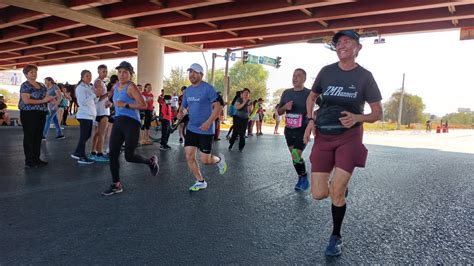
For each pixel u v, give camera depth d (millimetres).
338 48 3395
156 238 3779
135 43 27312
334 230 3551
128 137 5406
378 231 4219
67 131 15438
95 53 30141
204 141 5629
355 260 3396
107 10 17922
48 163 7711
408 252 3615
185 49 24984
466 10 15219
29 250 3393
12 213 4410
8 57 33438
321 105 3600
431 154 13336
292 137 5910
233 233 4000
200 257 3359
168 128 10938
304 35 22031
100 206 4812
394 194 6172
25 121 7070
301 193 5910
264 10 15719
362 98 3375
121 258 3285
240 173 7547
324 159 3514
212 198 5418
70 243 3582
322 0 14352
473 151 15391
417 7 14273
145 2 16609
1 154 8523
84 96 7691
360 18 17688
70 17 17719
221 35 22016
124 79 5371
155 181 6406
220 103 5500
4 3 15547
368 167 9234
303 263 3305
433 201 5758
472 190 6785
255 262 3293
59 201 4973
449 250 3697
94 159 8086
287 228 4215
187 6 15516
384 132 38812
